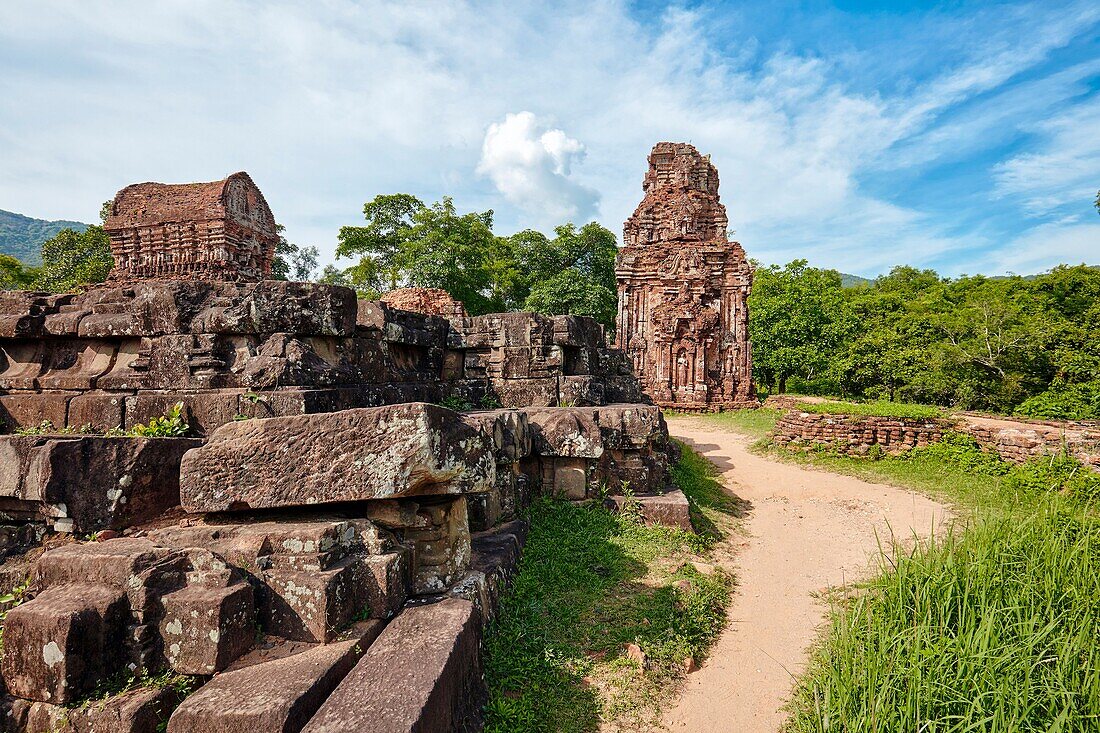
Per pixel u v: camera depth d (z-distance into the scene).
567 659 4.29
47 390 5.53
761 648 4.89
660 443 8.47
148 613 3.11
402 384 7.09
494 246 39.72
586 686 4.06
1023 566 4.90
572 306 35.16
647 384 24.52
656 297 25.38
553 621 4.76
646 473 7.79
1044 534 5.29
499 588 4.78
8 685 2.94
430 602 3.82
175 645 3.07
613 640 4.60
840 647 4.18
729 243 24.62
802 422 13.52
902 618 4.32
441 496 4.17
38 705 2.89
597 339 11.99
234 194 16.75
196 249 16.36
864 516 8.84
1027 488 9.66
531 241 39.97
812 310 30.20
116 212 16.89
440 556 4.04
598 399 10.01
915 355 22.12
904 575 4.86
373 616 3.57
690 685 4.32
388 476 3.62
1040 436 10.38
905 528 8.16
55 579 3.27
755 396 24.53
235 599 3.16
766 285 32.91
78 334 5.58
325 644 3.25
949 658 3.65
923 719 3.29
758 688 4.29
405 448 3.63
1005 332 18.97
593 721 3.76
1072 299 24.05
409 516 3.95
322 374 5.27
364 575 3.61
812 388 31.98
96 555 3.25
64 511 3.88
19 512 4.09
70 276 24.50
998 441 10.91
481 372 9.70
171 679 3.02
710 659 4.72
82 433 5.02
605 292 35.50
